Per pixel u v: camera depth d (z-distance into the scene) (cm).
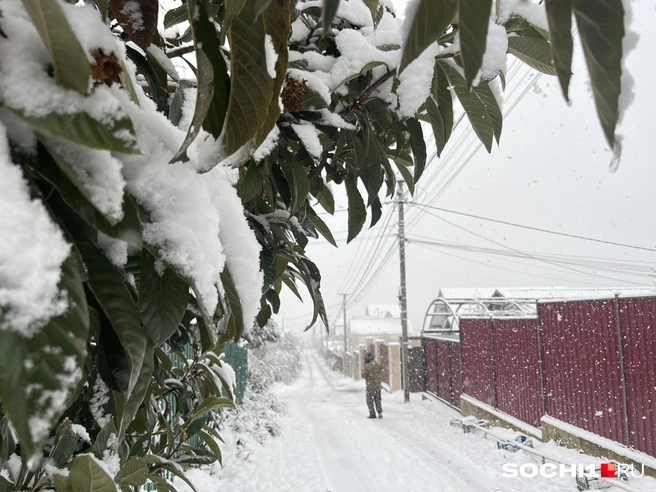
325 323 204
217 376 207
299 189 159
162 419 162
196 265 66
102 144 50
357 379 3120
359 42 156
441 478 675
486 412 1123
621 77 34
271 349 3150
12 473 90
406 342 1728
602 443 698
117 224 59
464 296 2830
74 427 108
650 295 628
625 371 668
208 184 83
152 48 123
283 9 65
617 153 34
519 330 975
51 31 47
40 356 42
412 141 175
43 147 57
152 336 73
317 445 933
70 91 51
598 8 35
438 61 152
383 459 797
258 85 62
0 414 65
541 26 127
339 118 155
